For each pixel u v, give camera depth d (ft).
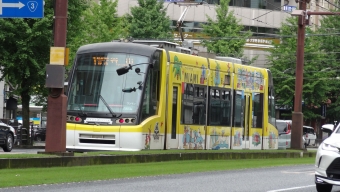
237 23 306.14
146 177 83.20
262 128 159.12
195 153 118.11
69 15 209.87
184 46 144.25
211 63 138.51
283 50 308.81
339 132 74.74
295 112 162.71
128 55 118.42
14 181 70.49
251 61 311.47
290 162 129.70
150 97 118.21
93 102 116.78
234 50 302.25
